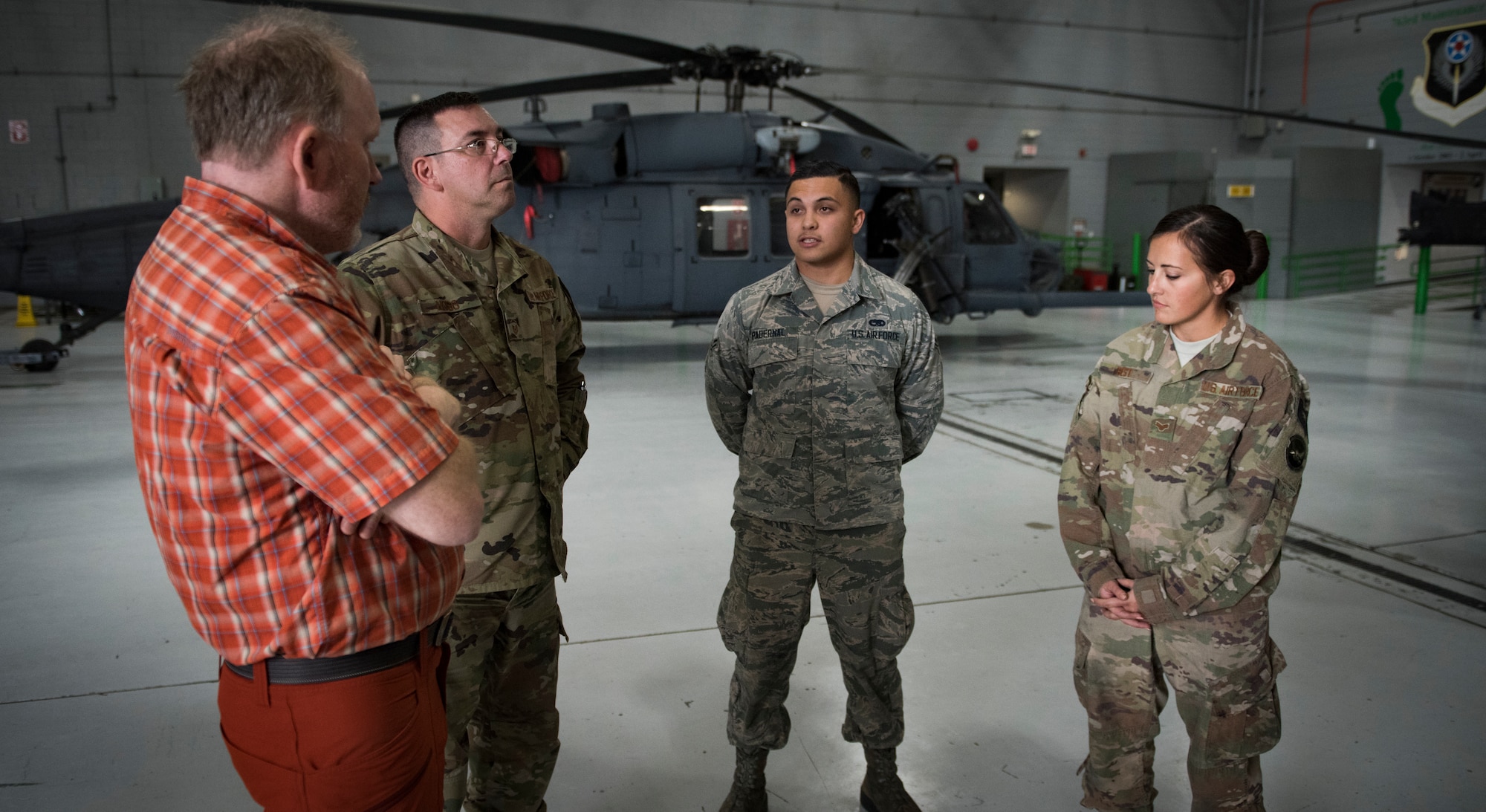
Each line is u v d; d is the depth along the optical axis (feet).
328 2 20.63
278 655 3.67
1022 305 31.27
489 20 21.74
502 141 5.63
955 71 55.01
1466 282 56.03
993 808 6.96
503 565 5.63
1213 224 5.49
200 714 8.16
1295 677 8.95
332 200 3.81
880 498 6.58
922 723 8.17
